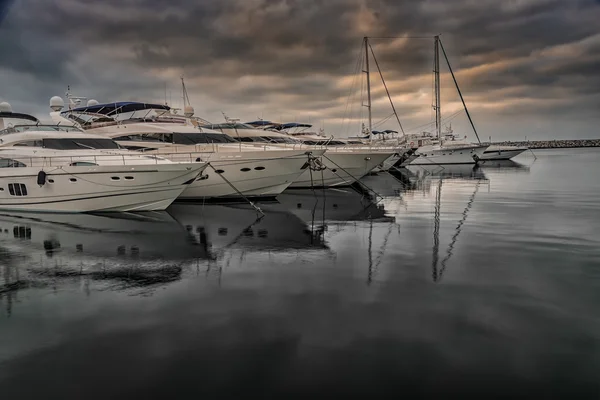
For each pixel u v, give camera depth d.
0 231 11.00
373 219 12.78
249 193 17.45
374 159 21.94
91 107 19.19
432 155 43.88
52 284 6.55
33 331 4.80
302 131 33.59
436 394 3.55
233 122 21.50
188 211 14.93
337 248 8.88
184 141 18.06
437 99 41.09
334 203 17.06
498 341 4.44
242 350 4.30
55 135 14.57
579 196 17.95
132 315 5.25
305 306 5.50
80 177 13.29
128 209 13.88
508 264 7.40
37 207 14.02
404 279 6.61
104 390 3.63
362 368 3.94
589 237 9.65
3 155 13.93
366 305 5.51
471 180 27.23
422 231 10.66
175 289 6.27
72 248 9.02
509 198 17.50
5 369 3.98
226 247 9.10
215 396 3.54
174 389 3.64
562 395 3.52
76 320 5.10
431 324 4.89
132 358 4.16
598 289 6.05
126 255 8.41
